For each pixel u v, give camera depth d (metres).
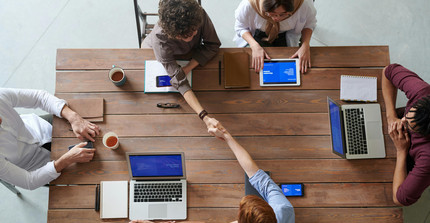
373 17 2.97
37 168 2.03
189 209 1.84
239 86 2.00
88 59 2.04
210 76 2.03
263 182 1.64
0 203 2.54
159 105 1.97
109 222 1.83
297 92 2.01
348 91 2.00
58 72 2.02
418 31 2.94
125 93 2.01
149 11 3.00
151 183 1.85
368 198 1.85
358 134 1.92
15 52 2.90
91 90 2.01
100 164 1.90
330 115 1.89
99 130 1.95
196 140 1.94
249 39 2.11
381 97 1.99
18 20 2.98
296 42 2.25
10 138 1.86
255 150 1.93
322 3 3.01
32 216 2.52
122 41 2.95
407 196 1.71
